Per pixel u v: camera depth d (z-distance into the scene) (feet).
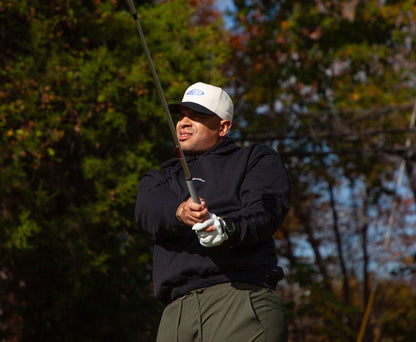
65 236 52.11
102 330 59.82
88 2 59.88
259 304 15.51
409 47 103.30
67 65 53.88
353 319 103.40
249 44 101.35
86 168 53.06
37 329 58.65
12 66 53.36
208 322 15.52
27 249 51.21
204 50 60.54
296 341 106.01
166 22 60.34
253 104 94.63
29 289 56.65
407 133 85.92
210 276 15.72
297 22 97.30
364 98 95.91
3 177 49.03
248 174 16.60
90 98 53.98
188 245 15.93
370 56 96.89
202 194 16.51
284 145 85.51
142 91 54.08
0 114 49.39
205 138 17.71
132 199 53.57
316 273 75.66
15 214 51.34
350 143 91.61
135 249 57.16
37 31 53.67
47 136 51.24
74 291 53.06
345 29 97.35
